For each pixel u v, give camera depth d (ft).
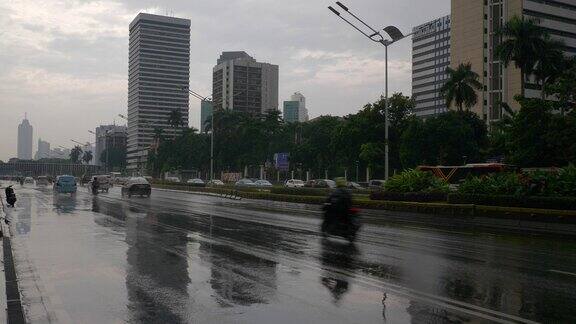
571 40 371.35
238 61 494.18
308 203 113.09
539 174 74.28
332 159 272.31
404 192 93.81
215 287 27.27
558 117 114.52
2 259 35.60
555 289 27.02
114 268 32.71
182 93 460.96
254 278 29.63
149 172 431.02
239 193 146.72
